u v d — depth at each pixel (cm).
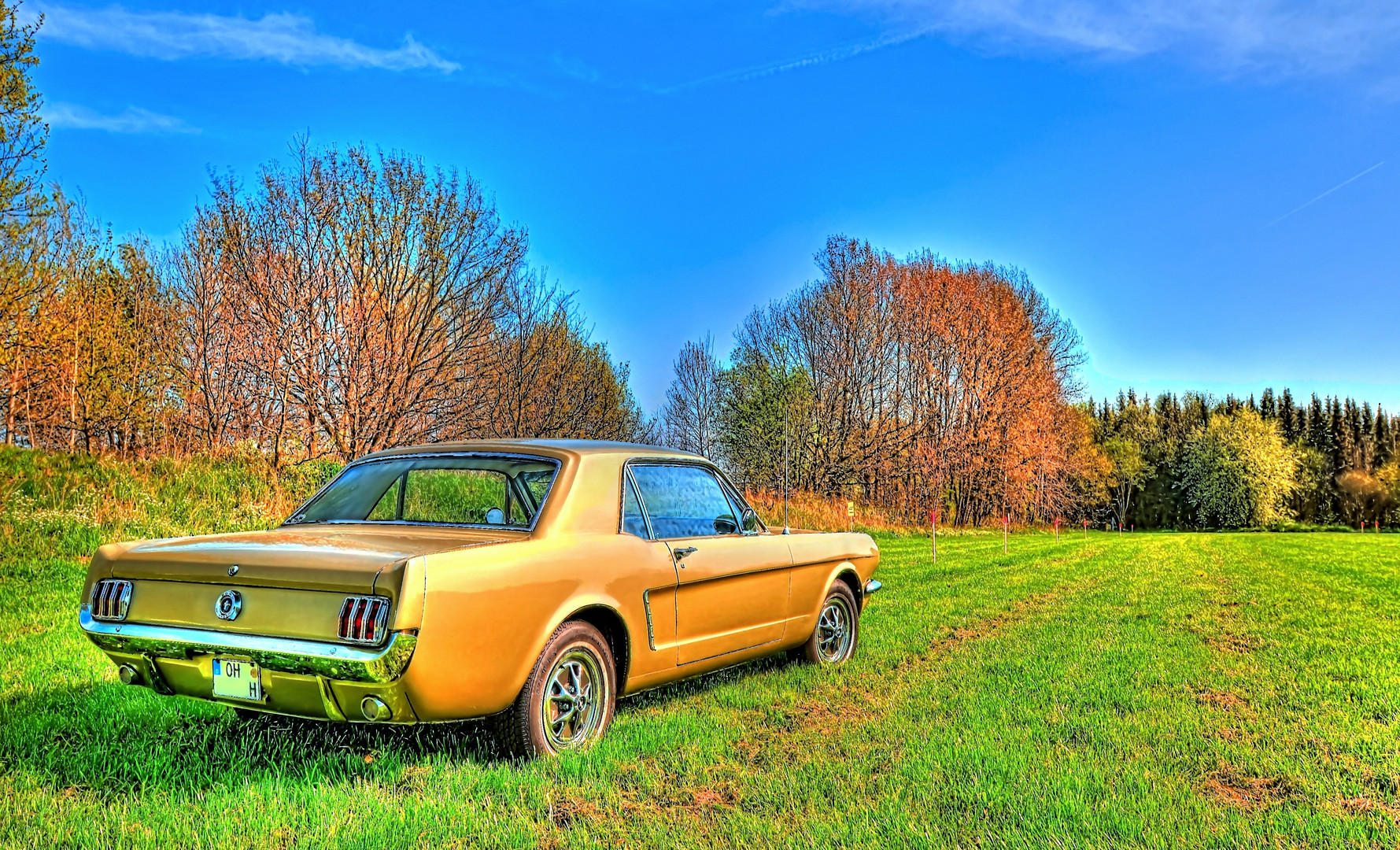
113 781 416
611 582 495
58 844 341
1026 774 440
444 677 401
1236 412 10588
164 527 1467
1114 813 384
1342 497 11469
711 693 618
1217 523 9938
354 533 493
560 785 418
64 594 973
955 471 5022
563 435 2219
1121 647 821
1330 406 13075
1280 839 359
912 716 560
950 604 1124
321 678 394
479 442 546
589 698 487
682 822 379
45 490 1529
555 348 2258
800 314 4831
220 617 414
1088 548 2767
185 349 2083
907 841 354
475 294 1919
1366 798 416
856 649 778
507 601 430
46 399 2019
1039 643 844
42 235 1884
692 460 614
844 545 732
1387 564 2117
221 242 1822
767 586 635
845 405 4797
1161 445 10388
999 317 5309
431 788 411
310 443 1852
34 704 541
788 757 475
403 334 1822
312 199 1767
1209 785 434
